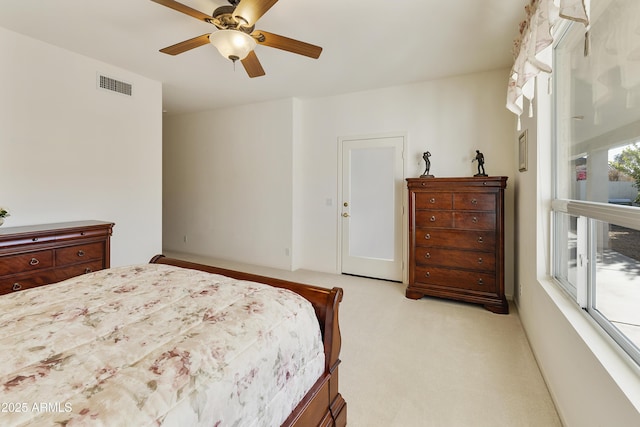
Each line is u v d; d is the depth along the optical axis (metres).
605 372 1.09
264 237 4.73
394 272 4.00
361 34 2.60
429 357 2.20
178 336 1.01
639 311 1.08
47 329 1.02
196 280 1.56
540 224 2.17
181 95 4.28
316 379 1.36
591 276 1.52
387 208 4.03
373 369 2.05
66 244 2.55
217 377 0.87
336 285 3.85
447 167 3.64
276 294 1.40
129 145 3.47
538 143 2.16
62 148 2.93
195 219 5.39
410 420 1.60
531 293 2.34
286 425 1.11
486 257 3.04
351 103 4.19
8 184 2.60
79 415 0.66
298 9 2.24
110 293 1.37
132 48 2.89
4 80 2.56
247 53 2.07
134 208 3.54
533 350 2.23
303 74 3.49
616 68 1.23
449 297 3.19
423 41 2.72
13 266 2.25
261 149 4.68
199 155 5.27
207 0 2.16
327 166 4.41
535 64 1.49
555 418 1.61
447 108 3.63
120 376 0.80
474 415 1.63
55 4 2.21
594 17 1.43
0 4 2.21
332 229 4.42
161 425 0.70
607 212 1.23
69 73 2.95
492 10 2.25
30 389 0.73
